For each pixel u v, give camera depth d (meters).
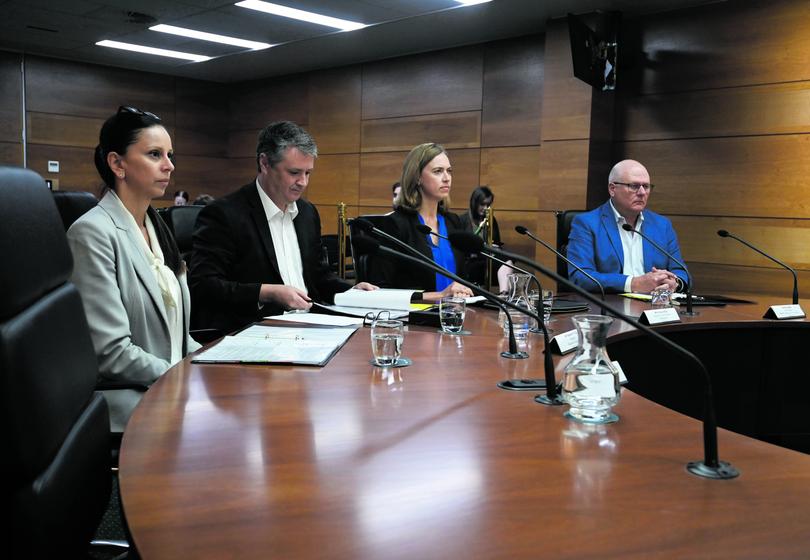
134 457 0.94
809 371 2.61
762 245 5.27
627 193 3.33
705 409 0.92
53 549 0.90
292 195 2.62
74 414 1.06
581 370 1.14
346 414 1.15
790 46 5.04
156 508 0.77
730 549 0.69
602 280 3.09
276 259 2.62
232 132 10.07
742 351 2.56
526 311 1.31
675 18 5.64
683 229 5.69
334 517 0.76
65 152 8.78
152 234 2.09
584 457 0.96
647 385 2.40
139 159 1.97
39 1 6.11
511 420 1.13
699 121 5.56
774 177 5.18
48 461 0.93
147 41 7.60
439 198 3.07
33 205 1.01
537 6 5.75
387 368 1.50
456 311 1.96
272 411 1.16
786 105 5.08
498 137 7.03
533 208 6.80
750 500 0.81
